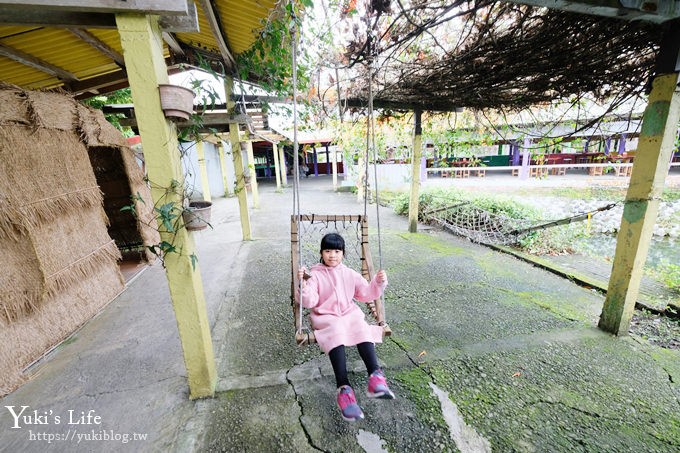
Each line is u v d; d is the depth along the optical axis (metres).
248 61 3.42
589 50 2.77
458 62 3.14
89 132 3.53
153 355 2.63
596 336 2.72
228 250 5.53
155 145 1.70
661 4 1.91
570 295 3.54
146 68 1.61
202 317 2.04
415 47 3.29
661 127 2.24
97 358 2.61
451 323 2.99
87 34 2.95
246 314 3.27
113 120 5.24
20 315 2.52
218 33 2.89
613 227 6.14
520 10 2.59
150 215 5.06
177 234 1.83
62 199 3.08
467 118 6.01
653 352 2.49
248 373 2.37
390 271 4.35
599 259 4.73
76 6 1.40
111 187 4.98
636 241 2.47
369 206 9.67
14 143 2.62
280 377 2.31
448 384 2.20
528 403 2.02
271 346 2.71
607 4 1.81
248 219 6.07
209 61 4.13
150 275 4.46
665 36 2.16
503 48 2.85
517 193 10.12
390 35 2.70
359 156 9.22
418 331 2.87
